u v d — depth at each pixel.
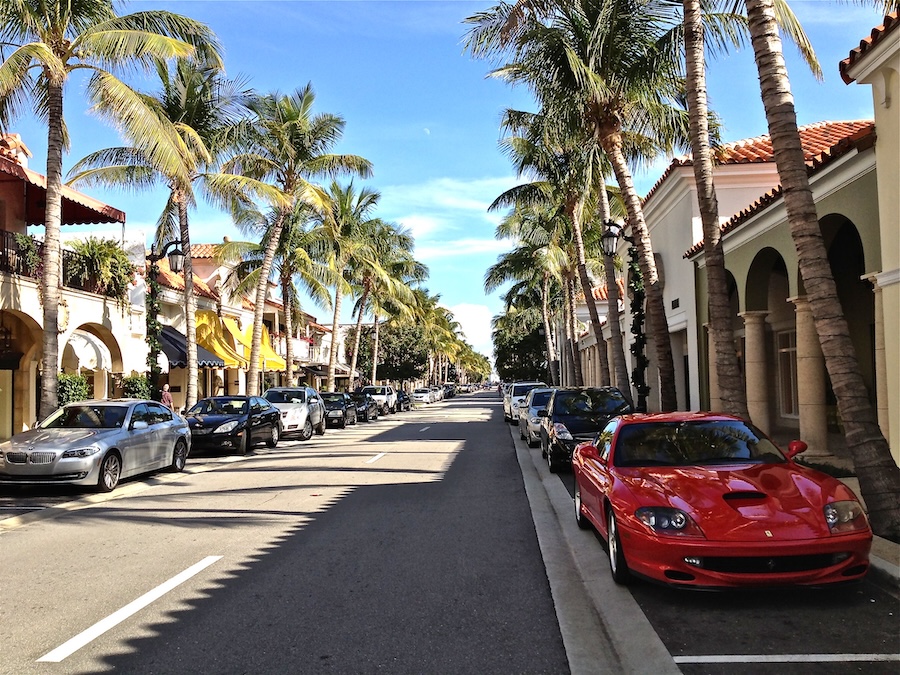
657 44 13.89
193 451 18.23
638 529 5.63
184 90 21.80
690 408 19.72
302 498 11.34
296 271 32.97
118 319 21.22
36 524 9.64
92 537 8.65
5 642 5.03
